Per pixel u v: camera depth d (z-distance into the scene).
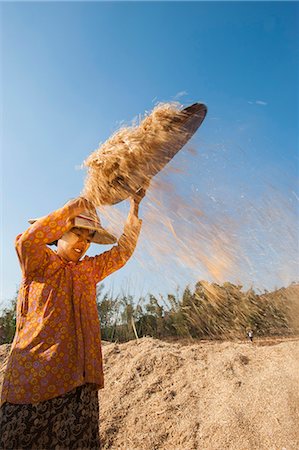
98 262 1.96
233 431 2.58
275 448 2.33
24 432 1.43
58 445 1.44
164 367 3.84
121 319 5.52
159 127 2.05
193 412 2.99
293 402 2.66
